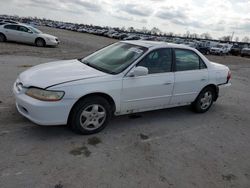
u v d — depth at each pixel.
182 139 4.27
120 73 4.11
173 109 5.78
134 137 4.12
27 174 2.89
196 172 3.35
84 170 3.10
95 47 21.30
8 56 11.30
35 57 11.88
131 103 4.34
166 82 4.64
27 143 3.55
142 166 3.33
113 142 3.88
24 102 3.59
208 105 5.74
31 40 17.58
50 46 18.34
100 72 4.12
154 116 5.18
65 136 3.88
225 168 3.54
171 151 3.82
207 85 5.45
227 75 5.83
